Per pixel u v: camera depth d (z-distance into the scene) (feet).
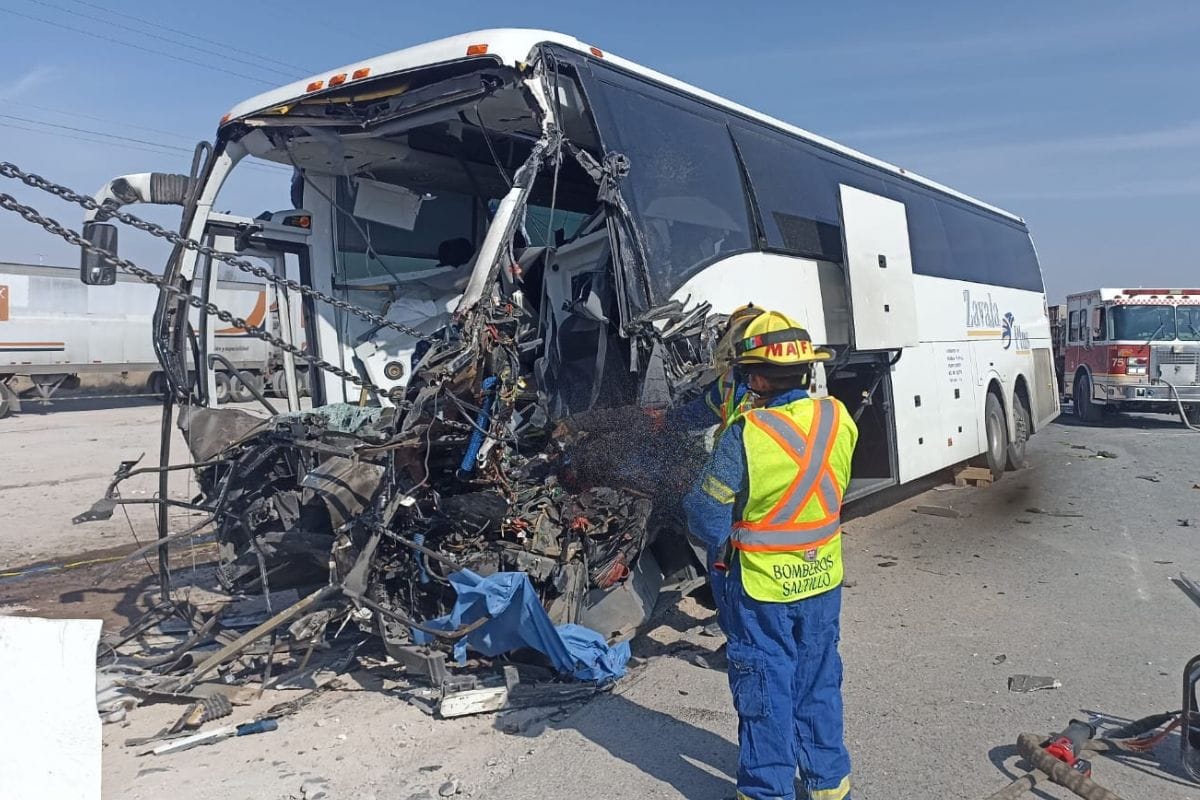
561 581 17.26
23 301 82.84
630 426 17.28
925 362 34.91
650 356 17.44
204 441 19.48
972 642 19.94
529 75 17.61
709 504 11.69
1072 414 80.12
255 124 20.61
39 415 82.53
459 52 17.87
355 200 24.34
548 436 19.06
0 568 27.86
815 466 11.57
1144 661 18.67
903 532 31.50
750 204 23.72
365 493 17.02
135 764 14.25
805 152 27.91
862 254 27.78
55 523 34.65
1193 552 28.09
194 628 19.81
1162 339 66.39
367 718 15.93
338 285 24.06
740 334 14.52
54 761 10.56
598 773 13.88
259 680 17.69
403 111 19.13
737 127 24.64
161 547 20.26
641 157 19.70
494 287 16.79
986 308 42.16
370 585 16.94
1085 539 30.07
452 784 13.37
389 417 18.97
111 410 87.10
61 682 10.57
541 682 16.81
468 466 16.96
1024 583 24.72
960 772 13.94
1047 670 18.21
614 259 17.83
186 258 20.63
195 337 21.11
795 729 11.92
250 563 18.26
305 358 17.06
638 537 17.61
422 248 25.62
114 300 88.89
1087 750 14.06
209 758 14.42
